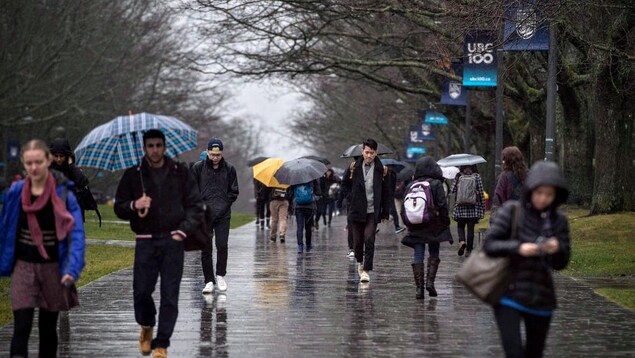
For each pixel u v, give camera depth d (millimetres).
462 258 53656
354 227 40562
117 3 141750
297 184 58688
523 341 26812
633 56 53625
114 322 30406
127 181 24250
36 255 21688
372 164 39938
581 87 77875
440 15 65875
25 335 21469
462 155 58656
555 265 18656
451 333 28547
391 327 29625
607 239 58031
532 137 84938
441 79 90062
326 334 28375
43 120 126750
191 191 24438
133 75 150250
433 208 35500
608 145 64688
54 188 21672
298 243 59250
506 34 52438
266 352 25641
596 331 28609
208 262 37031
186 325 29984
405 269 47750
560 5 48719
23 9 115812
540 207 18406
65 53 124375
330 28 99062
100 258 53406
